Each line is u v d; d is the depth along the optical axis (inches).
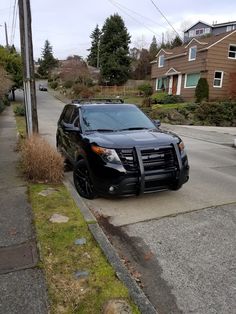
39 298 110.6
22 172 273.9
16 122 740.0
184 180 206.5
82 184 221.6
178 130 734.5
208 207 206.1
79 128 239.0
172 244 156.3
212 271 133.4
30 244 147.5
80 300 109.0
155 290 121.3
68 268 128.0
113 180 188.5
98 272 125.1
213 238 162.4
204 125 930.1
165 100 1158.3
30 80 373.4
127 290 114.0
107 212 196.9
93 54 2834.6
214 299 116.0
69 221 171.3
